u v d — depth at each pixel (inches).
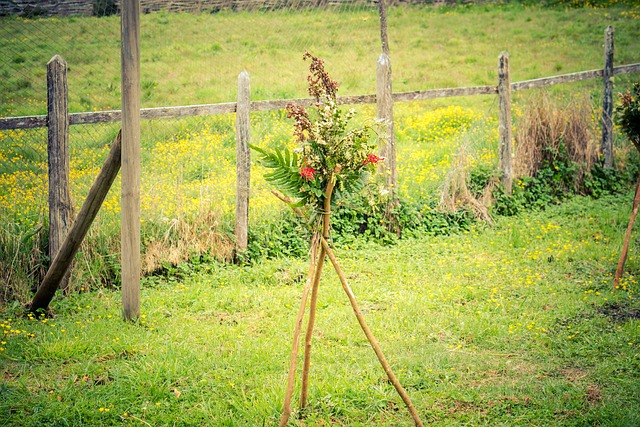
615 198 386.6
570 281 275.9
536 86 383.6
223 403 177.3
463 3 937.5
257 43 647.8
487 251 310.0
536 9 900.6
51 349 204.8
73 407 172.6
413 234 327.6
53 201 256.2
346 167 159.9
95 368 193.9
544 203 374.3
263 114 454.9
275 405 175.6
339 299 255.3
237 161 291.6
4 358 202.1
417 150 445.4
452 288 264.8
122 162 223.0
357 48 665.6
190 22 645.3
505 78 362.0
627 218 352.8
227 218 298.4
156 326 228.2
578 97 412.8
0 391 178.9
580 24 813.2
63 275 235.8
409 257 300.5
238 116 290.2
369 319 235.1
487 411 176.2
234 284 271.4
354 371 195.8
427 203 346.0
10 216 265.0
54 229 257.6
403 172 390.6
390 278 277.4
